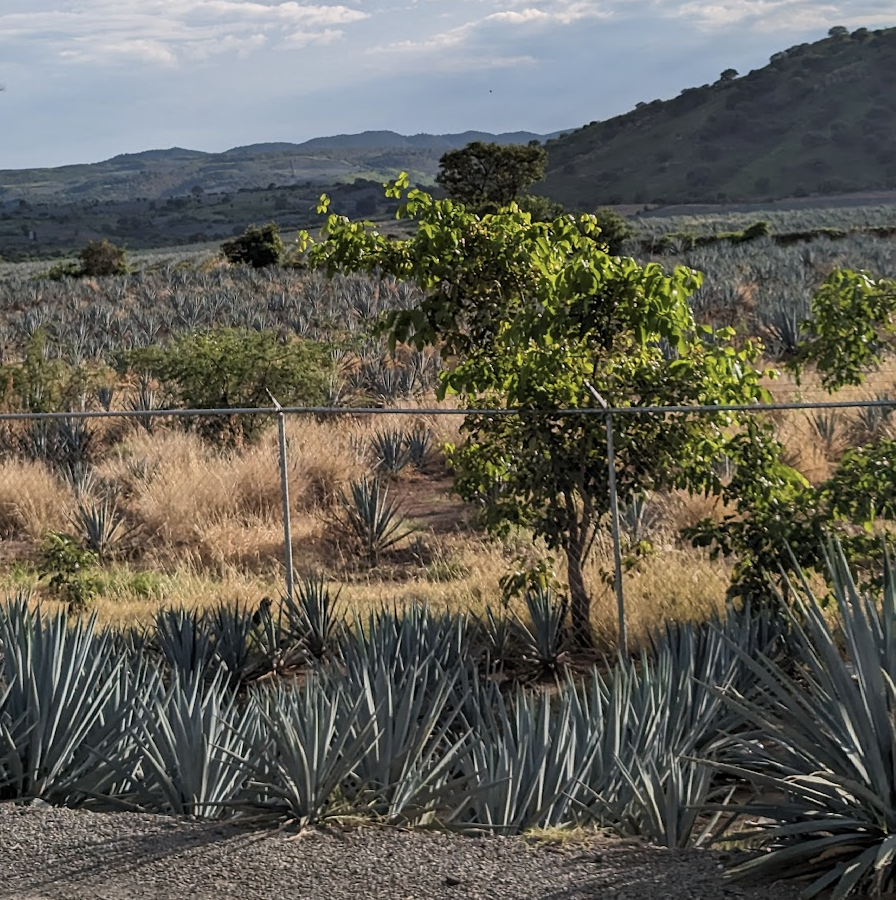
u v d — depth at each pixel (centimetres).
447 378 938
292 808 510
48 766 598
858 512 848
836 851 416
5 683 691
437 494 1639
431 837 488
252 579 1260
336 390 2234
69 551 1235
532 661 899
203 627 930
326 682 689
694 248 6297
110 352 3102
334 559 1355
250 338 1977
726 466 1383
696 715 690
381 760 563
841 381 948
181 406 2117
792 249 5238
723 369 923
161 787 561
